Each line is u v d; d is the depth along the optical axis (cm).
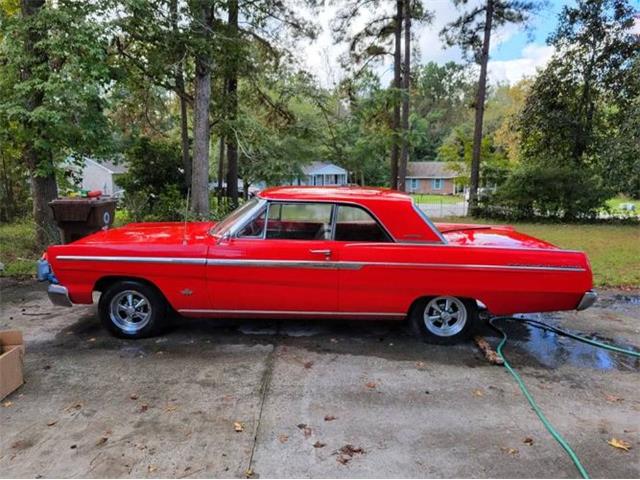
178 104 1583
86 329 468
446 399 339
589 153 1994
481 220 1845
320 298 427
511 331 490
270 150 1293
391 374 379
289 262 418
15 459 262
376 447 278
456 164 2633
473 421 310
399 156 1952
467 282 421
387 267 418
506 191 1834
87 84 740
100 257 422
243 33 1233
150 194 1316
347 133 1662
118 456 266
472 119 5025
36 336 448
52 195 838
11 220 1241
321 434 291
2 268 655
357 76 1794
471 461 266
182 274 423
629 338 474
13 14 914
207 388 349
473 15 1783
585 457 273
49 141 764
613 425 309
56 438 283
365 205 424
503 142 3212
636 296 634
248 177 1407
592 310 568
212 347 428
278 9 1312
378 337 461
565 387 363
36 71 743
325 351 424
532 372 389
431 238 423
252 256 419
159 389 346
